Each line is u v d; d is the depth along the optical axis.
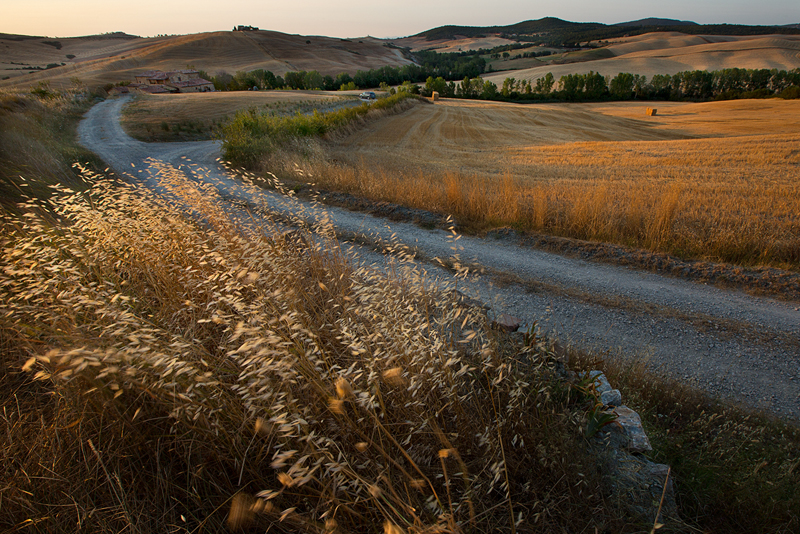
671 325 5.91
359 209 11.39
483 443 1.89
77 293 2.52
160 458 1.89
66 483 1.74
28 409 2.13
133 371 1.69
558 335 5.64
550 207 10.55
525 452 2.05
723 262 7.54
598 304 6.46
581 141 33.91
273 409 1.58
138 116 38.59
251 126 20.08
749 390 4.68
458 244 8.88
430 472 1.91
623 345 5.46
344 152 23.22
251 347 1.61
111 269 3.24
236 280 2.65
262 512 1.68
